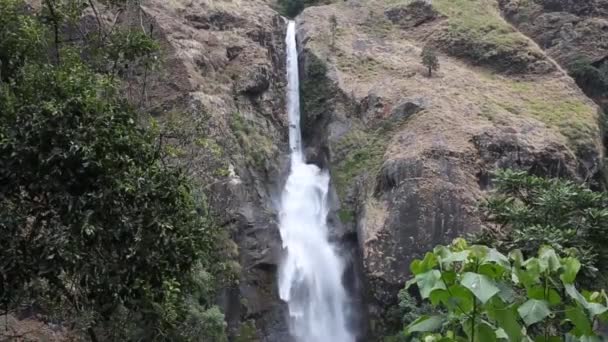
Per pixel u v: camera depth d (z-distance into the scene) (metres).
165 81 29.91
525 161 30.48
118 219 8.90
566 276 3.48
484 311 3.60
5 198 8.73
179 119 18.48
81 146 8.56
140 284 9.08
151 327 10.41
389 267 26.39
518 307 3.49
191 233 9.93
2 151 8.66
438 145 29.80
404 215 27.50
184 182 10.13
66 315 11.73
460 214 27.27
